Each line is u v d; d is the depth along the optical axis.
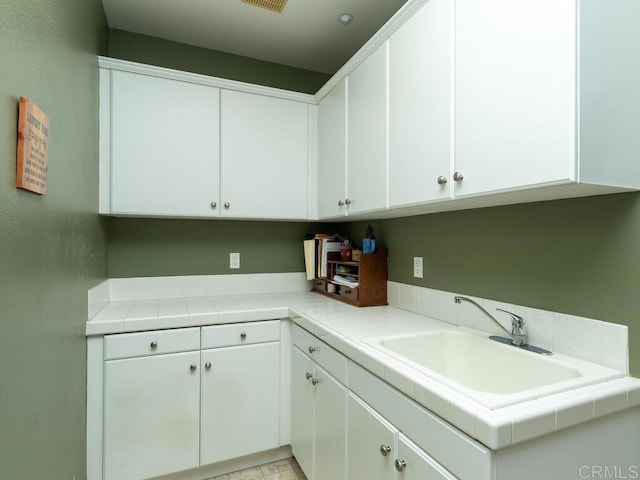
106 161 1.80
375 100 1.60
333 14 1.98
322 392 1.54
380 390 1.11
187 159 1.97
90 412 1.59
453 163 1.16
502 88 0.99
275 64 2.54
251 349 1.89
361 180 1.73
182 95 1.96
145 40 2.18
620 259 1.01
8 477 0.77
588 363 1.07
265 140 2.16
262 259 2.52
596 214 1.07
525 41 0.93
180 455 1.74
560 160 0.85
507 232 1.36
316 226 2.68
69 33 1.24
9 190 0.77
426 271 1.77
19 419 0.82
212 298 2.27
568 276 1.15
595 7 0.86
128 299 2.15
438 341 1.46
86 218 1.52
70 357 1.28
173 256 2.27
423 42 1.30
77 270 1.38
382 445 1.09
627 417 0.93
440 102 1.21
